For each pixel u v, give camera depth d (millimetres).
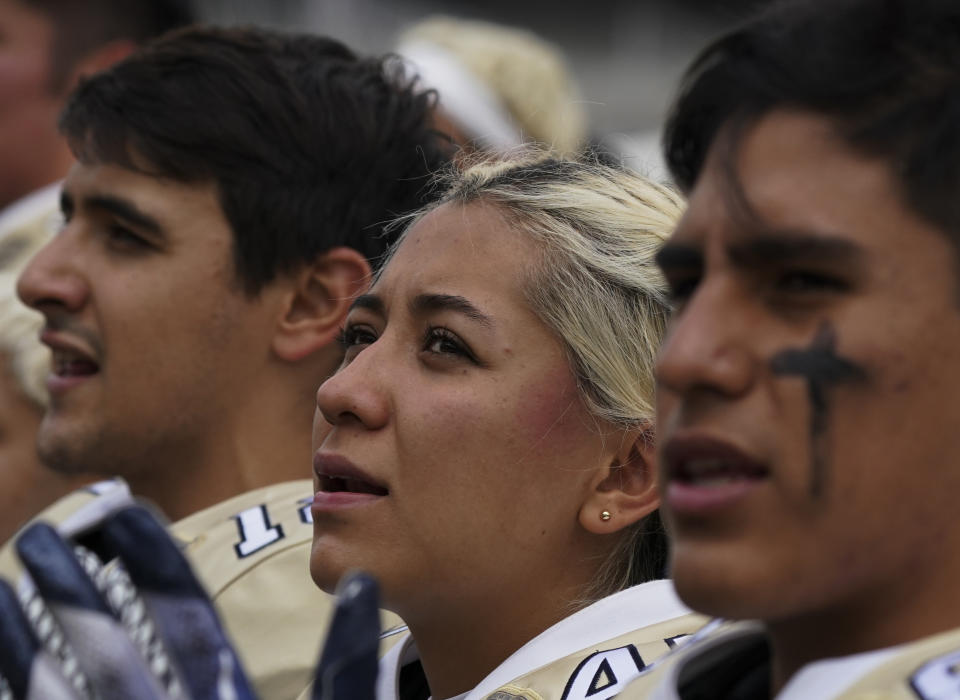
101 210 5691
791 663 2686
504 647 4117
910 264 2408
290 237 5785
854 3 2504
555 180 4414
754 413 2459
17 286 5750
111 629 2777
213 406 5707
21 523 7129
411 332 4113
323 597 5324
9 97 8602
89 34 8711
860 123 2441
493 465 3971
